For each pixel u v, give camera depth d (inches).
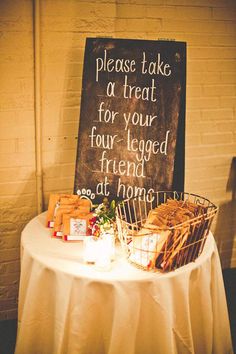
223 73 118.4
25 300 83.0
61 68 104.7
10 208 108.3
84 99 98.5
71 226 87.9
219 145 122.7
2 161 105.1
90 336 77.1
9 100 102.4
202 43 114.7
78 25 103.8
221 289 88.3
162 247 75.7
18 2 98.5
